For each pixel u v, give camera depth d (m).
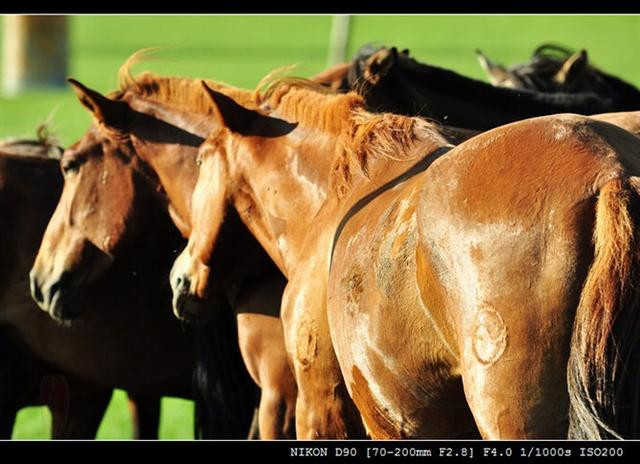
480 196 6.77
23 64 56.88
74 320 12.35
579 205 6.39
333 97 9.72
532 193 6.57
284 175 9.76
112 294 12.32
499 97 12.55
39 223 12.63
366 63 12.50
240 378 11.95
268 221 9.93
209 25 76.81
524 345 6.42
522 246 6.51
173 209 11.66
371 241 7.82
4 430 12.69
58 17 57.06
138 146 11.76
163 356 12.70
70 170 12.11
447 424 7.68
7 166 12.77
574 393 6.27
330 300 8.27
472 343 6.63
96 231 12.02
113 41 68.19
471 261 6.69
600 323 6.18
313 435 9.08
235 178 10.20
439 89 12.53
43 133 13.46
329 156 9.49
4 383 12.63
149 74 11.91
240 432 11.97
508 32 67.56
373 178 8.65
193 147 11.40
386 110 12.20
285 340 9.38
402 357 7.44
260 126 10.12
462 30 68.69
